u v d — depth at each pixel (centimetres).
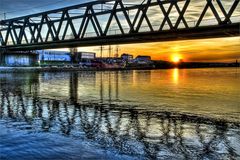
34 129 1534
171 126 1781
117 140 1373
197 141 1405
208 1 3494
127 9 4416
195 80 7925
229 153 1220
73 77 7919
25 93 3741
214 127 1762
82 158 1057
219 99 3412
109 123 1825
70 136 1405
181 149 1261
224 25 3381
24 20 7038
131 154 1157
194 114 2266
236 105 2856
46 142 1238
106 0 4734
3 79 6631
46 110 2333
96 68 14338
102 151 1170
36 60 10969
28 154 1067
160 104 2859
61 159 1030
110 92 4097
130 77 8569
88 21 5072
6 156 1038
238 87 5472
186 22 3712
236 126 1800
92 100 3128
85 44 5544
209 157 1165
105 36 4738
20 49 7969
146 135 1505
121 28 4512
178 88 5062
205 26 3550
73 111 2320
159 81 7100
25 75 8444
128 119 1994
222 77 10125
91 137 1413
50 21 6125
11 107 2444
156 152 1204
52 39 5988
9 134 1362
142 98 3391
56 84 5431
